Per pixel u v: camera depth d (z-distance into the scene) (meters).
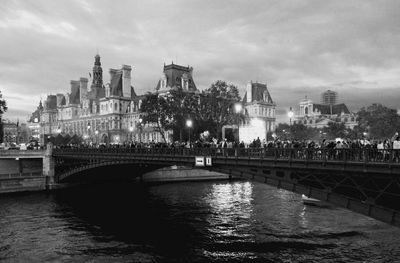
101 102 146.38
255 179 31.92
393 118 97.31
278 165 28.81
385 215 22.92
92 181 72.19
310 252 29.62
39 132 199.25
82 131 158.62
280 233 34.97
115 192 63.81
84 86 166.62
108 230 39.22
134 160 47.25
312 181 28.89
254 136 48.50
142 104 81.25
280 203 49.62
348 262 27.30
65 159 70.00
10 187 63.78
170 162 41.03
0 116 97.12
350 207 24.88
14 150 72.25
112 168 63.72
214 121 76.44
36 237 36.94
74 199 57.59
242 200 53.03
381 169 21.91
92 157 56.62
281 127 142.50
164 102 79.31
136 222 42.22
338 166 24.47
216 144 39.22
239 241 33.31
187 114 76.56
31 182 66.00
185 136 78.75
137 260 30.22
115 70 146.50
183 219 42.50
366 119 101.31
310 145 30.30
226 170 34.31
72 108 168.00
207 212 45.66
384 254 28.73
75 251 32.66
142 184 73.00
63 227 40.62
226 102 74.69
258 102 148.62
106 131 138.62
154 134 118.12
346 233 34.38
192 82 116.56
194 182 76.12
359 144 28.47
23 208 50.81
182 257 30.50
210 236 35.44
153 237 36.25
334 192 25.81
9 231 39.12
